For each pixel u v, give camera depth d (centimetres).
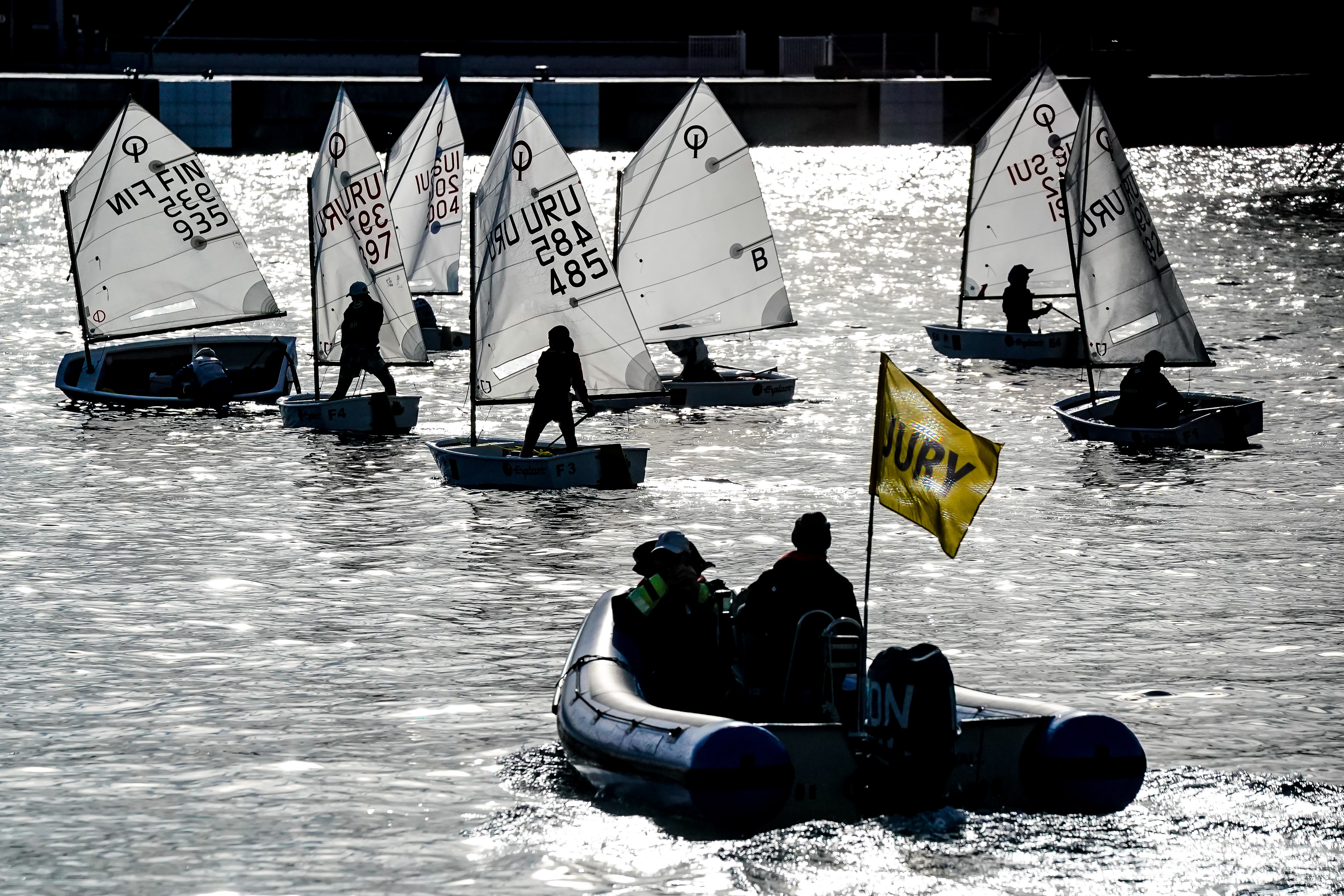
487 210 9056
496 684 5106
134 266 11444
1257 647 5584
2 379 12019
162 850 3769
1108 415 10519
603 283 9300
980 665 5353
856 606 4175
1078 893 3447
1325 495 8281
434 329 14300
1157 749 4491
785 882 3494
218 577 6488
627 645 4406
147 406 11006
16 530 7275
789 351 14125
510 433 10250
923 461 4341
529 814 3969
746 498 8206
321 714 4794
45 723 4697
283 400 10569
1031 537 7338
